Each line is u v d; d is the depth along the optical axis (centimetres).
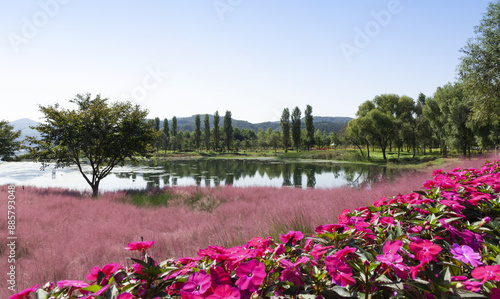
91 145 1445
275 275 119
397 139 4644
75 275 402
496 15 1711
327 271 111
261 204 1007
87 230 671
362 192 855
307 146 8038
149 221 800
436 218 161
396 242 119
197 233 625
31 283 376
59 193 1302
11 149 2205
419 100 5881
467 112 2944
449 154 4162
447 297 100
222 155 7681
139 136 1527
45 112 1407
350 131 4909
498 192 264
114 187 1886
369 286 114
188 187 1469
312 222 495
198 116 9194
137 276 110
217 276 109
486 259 135
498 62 1688
